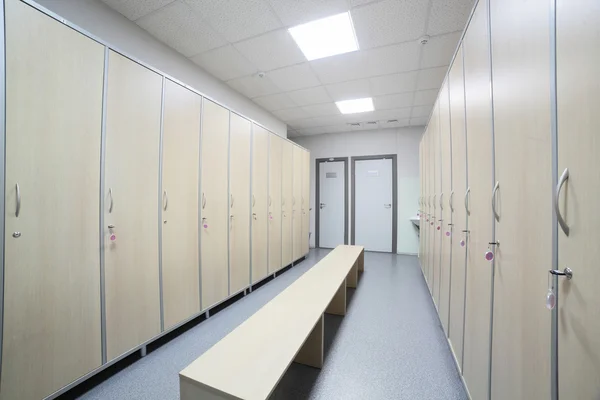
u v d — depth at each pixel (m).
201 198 2.32
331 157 5.87
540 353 0.71
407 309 2.63
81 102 1.42
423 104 3.97
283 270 4.16
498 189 1.00
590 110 0.53
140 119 1.76
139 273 1.76
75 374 1.39
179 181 2.09
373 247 5.56
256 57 2.69
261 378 1.01
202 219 2.33
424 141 3.50
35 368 1.23
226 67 2.90
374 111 4.30
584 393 0.54
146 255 1.81
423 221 3.72
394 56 2.65
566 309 0.60
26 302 1.20
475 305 1.26
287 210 4.15
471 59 1.32
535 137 0.74
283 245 4.01
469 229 1.36
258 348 1.21
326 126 5.23
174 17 2.10
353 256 3.20
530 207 0.77
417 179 5.22
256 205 3.24
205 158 2.37
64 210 1.35
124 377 1.60
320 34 2.33
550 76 0.67
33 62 1.22
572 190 0.58
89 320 1.46
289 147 4.24
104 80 1.53
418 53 2.59
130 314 1.70
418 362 1.75
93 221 1.48
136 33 2.20
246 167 3.03
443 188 2.06
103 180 1.53
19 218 1.18
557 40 0.64
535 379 0.74
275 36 2.35
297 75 3.07
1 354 1.13
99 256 1.51
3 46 1.12
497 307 1.01
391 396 1.45
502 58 0.96
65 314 1.35
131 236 1.70
